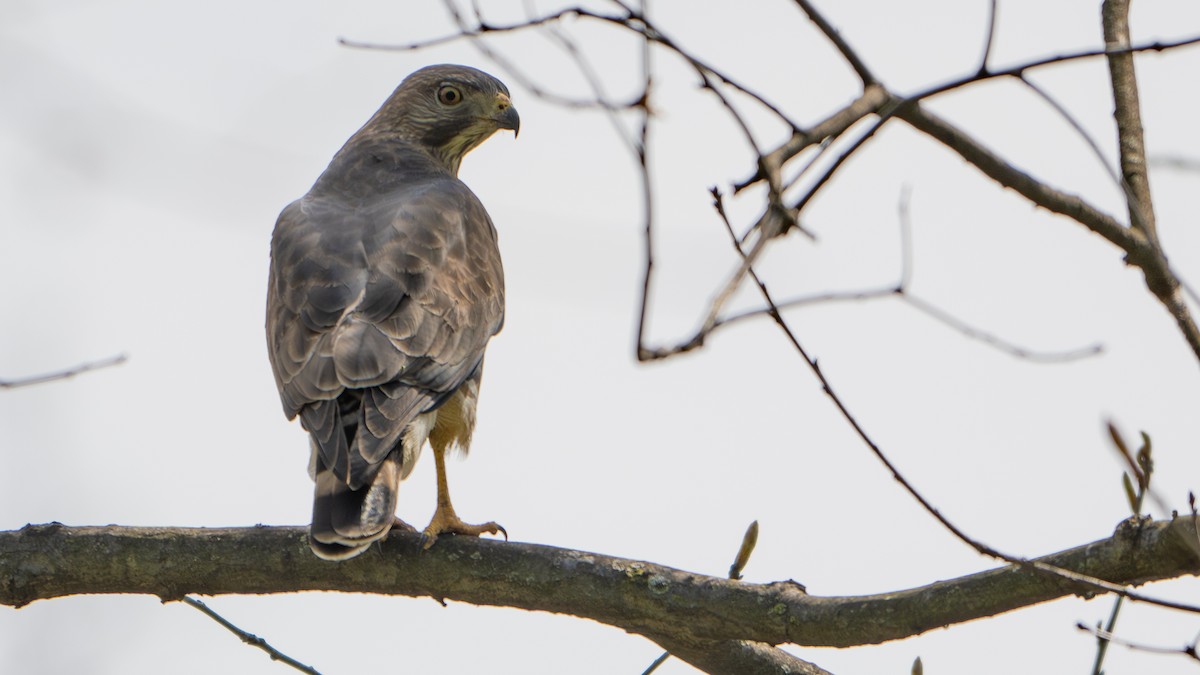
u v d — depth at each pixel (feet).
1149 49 24.95
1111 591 24.03
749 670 31.14
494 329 38.91
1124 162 30.63
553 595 30.42
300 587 32.12
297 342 35.06
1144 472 25.27
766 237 21.24
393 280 36.29
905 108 27.76
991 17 24.86
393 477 32.45
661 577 29.68
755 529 29.81
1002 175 29.07
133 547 32.22
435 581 31.30
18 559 32.53
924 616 26.71
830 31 24.91
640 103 21.39
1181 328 29.68
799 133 23.26
